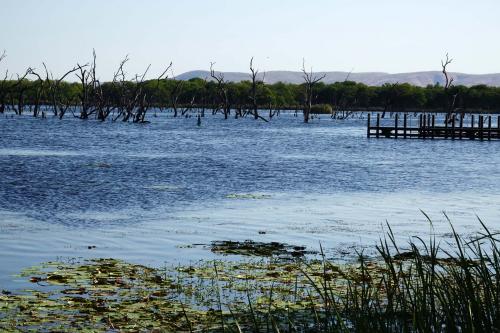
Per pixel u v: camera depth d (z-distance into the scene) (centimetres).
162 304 1034
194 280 1204
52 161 3938
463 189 2886
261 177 3291
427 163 4206
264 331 884
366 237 1719
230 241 1631
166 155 4631
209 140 6531
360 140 6788
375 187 2927
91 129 7894
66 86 15762
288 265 1330
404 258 1389
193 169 3641
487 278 660
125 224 1880
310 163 4138
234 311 995
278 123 11219
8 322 931
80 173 3297
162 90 17350
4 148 4928
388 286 724
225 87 13975
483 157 4722
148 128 8581
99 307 1005
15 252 1473
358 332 650
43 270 1270
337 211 2195
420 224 1942
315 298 1056
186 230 1795
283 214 2108
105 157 4341
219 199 2455
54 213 2062
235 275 1241
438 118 15812
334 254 1472
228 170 3625
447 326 633
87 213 2073
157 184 2906
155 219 1980
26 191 2570
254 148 5531
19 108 11275
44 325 921
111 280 1189
